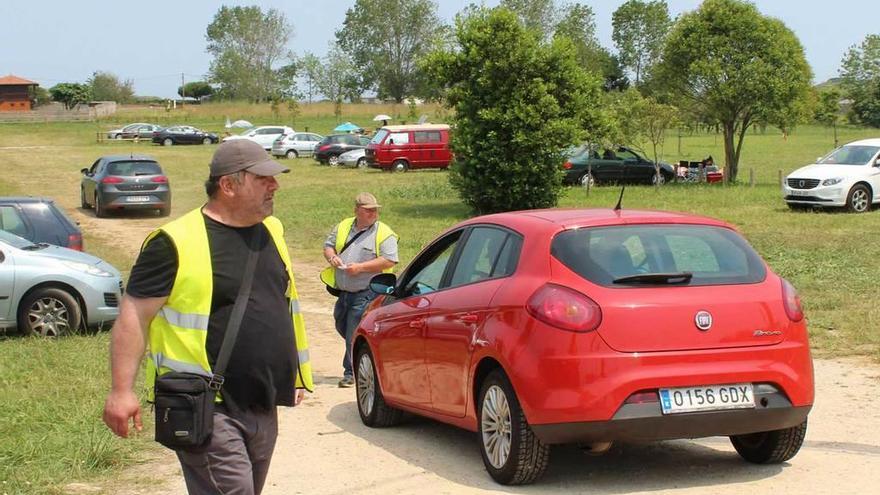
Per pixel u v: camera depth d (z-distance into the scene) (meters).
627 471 6.54
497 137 26.34
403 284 7.90
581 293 5.88
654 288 5.93
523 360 5.92
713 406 5.85
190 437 3.96
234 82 130.88
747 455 6.70
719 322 5.91
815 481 6.18
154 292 4.01
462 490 6.18
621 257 6.08
